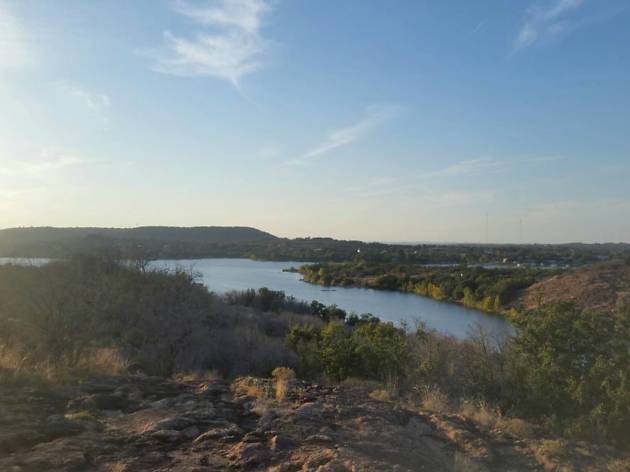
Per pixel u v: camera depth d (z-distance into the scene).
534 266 95.31
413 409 8.51
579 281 42.75
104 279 17.14
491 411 9.34
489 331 13.80
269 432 6.04
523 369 10.91
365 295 68.81
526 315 11.73
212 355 16.83
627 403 8.75
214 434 5.84
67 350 10.47
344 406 7.74
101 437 5.60
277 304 44.53
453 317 44.78
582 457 7.06
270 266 113.25
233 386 8.90
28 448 5.10
